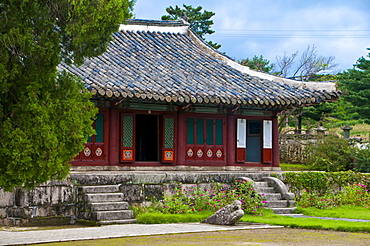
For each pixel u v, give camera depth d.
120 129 20.70
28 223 16.33
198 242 11.66
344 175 23.00
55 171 11.45
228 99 20.83
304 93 22.75
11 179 11.15
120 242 11.76
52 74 11.55
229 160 22.92
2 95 11.16
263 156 23.72
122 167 20.64
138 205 18.31
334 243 11.81
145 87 19.91
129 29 25.62
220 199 19.00
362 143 36.16
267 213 18.53
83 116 11.97
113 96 18.73
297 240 12.26
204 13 48.69
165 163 21.66
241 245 11.09
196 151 22.30
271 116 24.05
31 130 10.95
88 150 19.95
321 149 34.56
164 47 25.17
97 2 11.73
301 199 20.92
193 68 23.67
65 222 16.94
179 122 21.92
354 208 20.84
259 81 23.73
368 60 51.62
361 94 49.19
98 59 21.78
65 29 11.57
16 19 10.91
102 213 16.30
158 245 11.10
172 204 17.95
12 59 11.05
